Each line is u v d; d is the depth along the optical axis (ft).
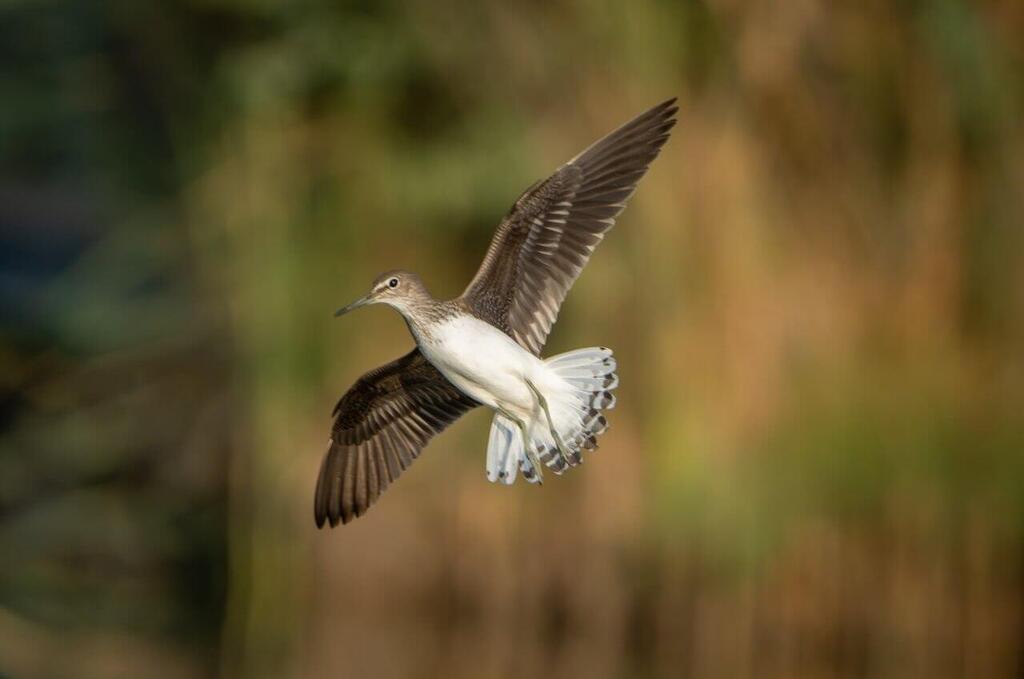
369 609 54.90
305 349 55.72
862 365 48.52
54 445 67.87
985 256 48.52
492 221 54.85
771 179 49.01
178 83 63.57
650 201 49.14
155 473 68.08
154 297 69.00
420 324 30.40
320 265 55.98
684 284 49.08
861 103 48.98
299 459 55.72
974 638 47.96
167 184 69.46
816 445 48.29
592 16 50.83
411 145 55.77
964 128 48.67
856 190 48.85
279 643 55.77
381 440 32.37
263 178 56.75
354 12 57.11
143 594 65.41
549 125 52.75
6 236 77.10
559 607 52.16
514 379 29.35
